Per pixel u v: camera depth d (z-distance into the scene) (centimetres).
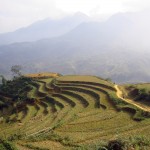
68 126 5384
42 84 10638
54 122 5972
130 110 6034
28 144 4188
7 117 8475
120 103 6562
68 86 9156
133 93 7394
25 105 9038
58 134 4812
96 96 7694
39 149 3988
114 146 3256
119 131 4741
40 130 5494
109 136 4522
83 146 3669
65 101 8006
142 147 3322
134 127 4891
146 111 5669
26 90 10788
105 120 5594
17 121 7438
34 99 8950
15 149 3616
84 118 5853
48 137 4575
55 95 8794
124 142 3288
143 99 6762
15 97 10581
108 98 7194
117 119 5572
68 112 6575
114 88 7988
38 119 6869
